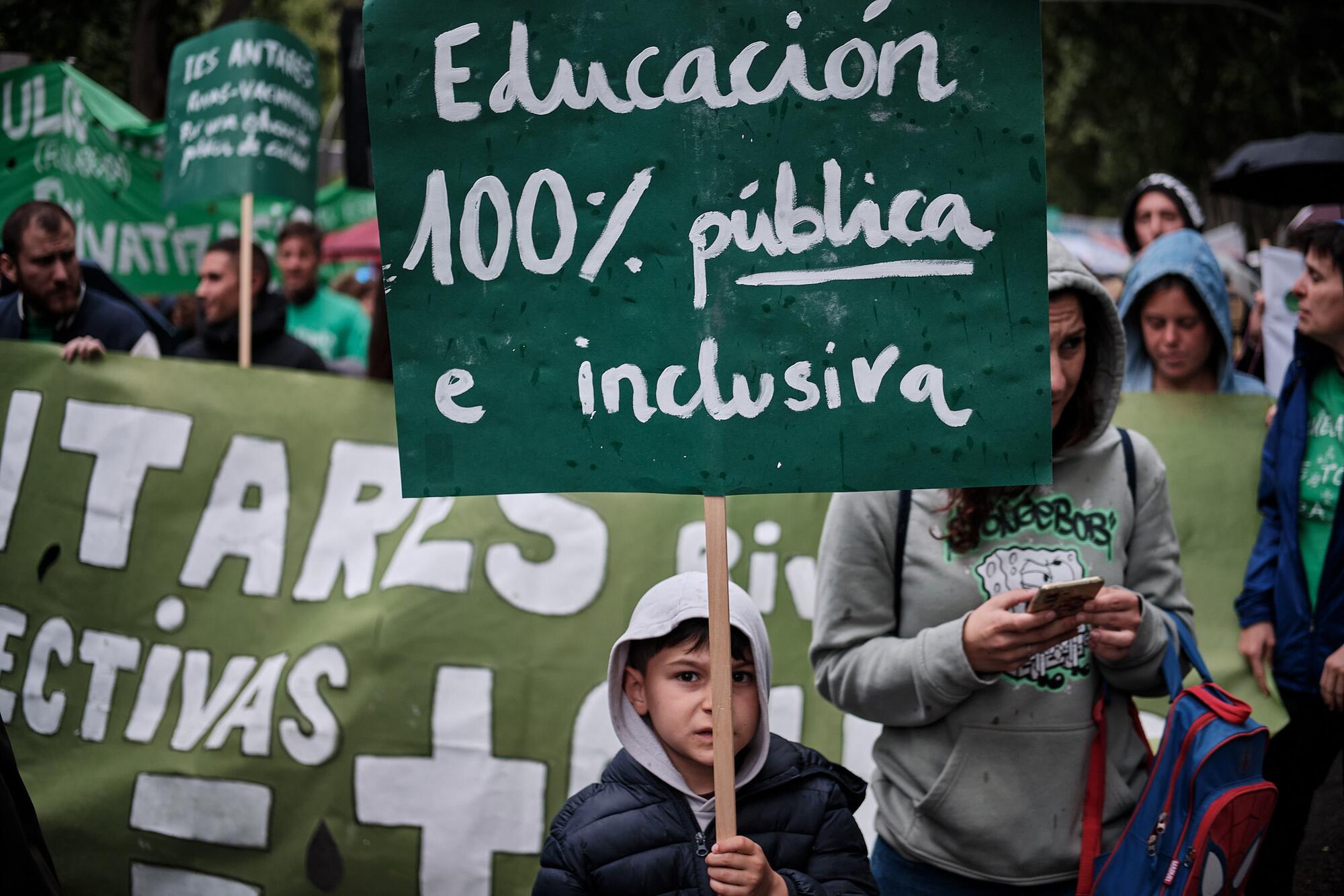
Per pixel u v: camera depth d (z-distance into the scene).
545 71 2.04
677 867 2.14
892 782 2.44
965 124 2.02
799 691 3.67
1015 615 2.14
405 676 3.69
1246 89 14.08
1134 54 14.63
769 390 2.05
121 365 4.07
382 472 3.99
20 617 3.90
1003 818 2.31
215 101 5.15
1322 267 3.22
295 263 7.46
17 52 9.85
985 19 2.01
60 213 4.66
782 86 2.03
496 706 3.67
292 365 5.47
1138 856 2.23
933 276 2.04
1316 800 4.45
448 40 2.03
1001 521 2.34
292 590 3.88
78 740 3.78
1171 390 4.02
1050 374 2.13
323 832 3.61
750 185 2.04
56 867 3.62
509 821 3.61
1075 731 2.33
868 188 2.04
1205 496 3.80
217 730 3.71
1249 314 6.24
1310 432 3.35
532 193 2.05
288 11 15.41
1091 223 12.05
